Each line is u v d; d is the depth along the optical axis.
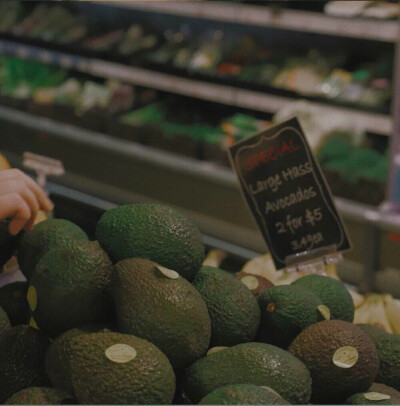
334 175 3.08
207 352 0.91
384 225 2.68
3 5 4.47
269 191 1.49
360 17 2.99
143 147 3.61
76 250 0.91
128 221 0.95
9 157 3.99
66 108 3.90
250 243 3.01
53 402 0.78
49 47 4.10
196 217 3.22
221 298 0.96
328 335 0.93
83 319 0.89
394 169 3.04
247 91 3.43
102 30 4.19
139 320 0.85
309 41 3.67
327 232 1.46
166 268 0.91
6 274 1.29
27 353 0.90
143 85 4.03
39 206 1.18
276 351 0.88
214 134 3.58
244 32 3.89
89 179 3.60
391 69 3.26
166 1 3.57
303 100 3.27
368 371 0.91
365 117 3.11
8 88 4.23
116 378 0.77
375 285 2.73
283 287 1.04
